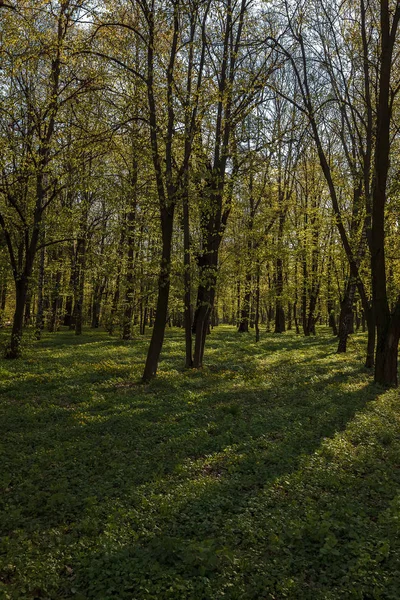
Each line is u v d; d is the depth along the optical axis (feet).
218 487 22.99
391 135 68.23
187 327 62.95
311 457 26.81
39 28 57.36
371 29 64.23
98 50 57.72
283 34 64.23
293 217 123.03
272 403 41.70
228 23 58.44
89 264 86.38
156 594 14.94
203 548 16.79
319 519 19.74
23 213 70.64
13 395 43.73
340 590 15.02
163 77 53.01
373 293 52.37
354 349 89.25
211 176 51.57
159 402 41.37
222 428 33.24
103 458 27.71
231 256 91.91
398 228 69.46
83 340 98.17
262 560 16.81
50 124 60.90
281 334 132.67
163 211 52.65
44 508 21.44
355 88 72.64
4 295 130.82
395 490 22.75
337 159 91.71
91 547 17.98
